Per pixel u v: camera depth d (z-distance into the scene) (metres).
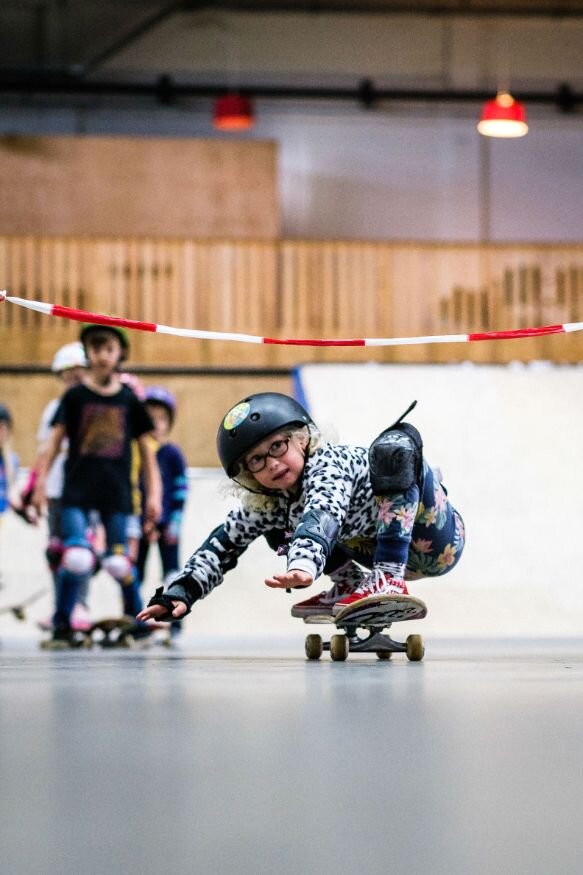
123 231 19.34
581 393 14.05
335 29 21.59
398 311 17.86
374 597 5.38
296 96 21.45
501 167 21.94
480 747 2.41
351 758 2.26
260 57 21.55
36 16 21.14
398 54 21.72
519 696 3.60
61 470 10.95
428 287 17.91
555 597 13.27
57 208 19.22
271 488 5.37
